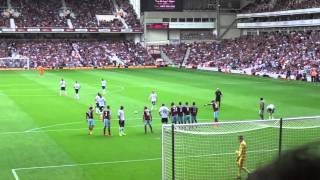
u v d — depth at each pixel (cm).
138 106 4306
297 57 7819
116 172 2142
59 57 9331
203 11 10600
